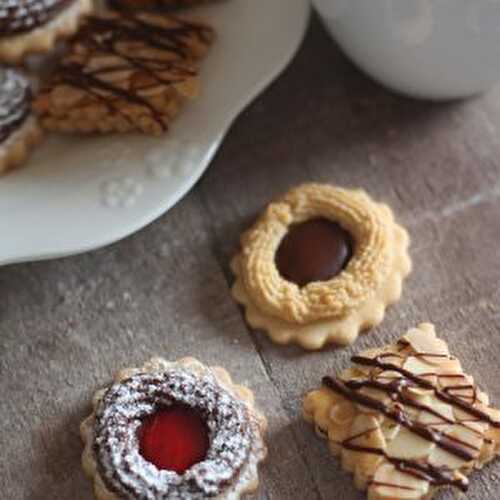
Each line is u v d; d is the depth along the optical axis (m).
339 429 0.41
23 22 0.46
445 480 0.40
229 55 0.47
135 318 0.45
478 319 0.44
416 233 0.46
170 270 0.46
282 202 0.46
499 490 0.41
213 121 0.46
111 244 0.46
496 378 0.43
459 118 0.49
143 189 0.45
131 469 0.40
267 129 0.49
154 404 0.42
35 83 0.48
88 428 0.42
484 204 0.47
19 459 0.42
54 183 0.45
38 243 0.44
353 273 0.44
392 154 0.48
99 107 0.46
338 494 0.41
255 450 0.42
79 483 0.42
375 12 0.44
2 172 0.46
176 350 0.44
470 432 0.41
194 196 0.47
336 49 0.51
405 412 0.41
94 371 0.44
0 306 0.45
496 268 0.45
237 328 0.44
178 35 0.47
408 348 0.42
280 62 0.47
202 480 0.40
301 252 0.45
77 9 0.48
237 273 0.45
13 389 0.43
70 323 0.45
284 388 0.43
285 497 0.41
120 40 0.47
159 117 0.46
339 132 0.49
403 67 0.46
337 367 0.43
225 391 0.42
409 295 0.45
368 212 0.45
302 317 0.43
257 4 0.48
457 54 0.45
